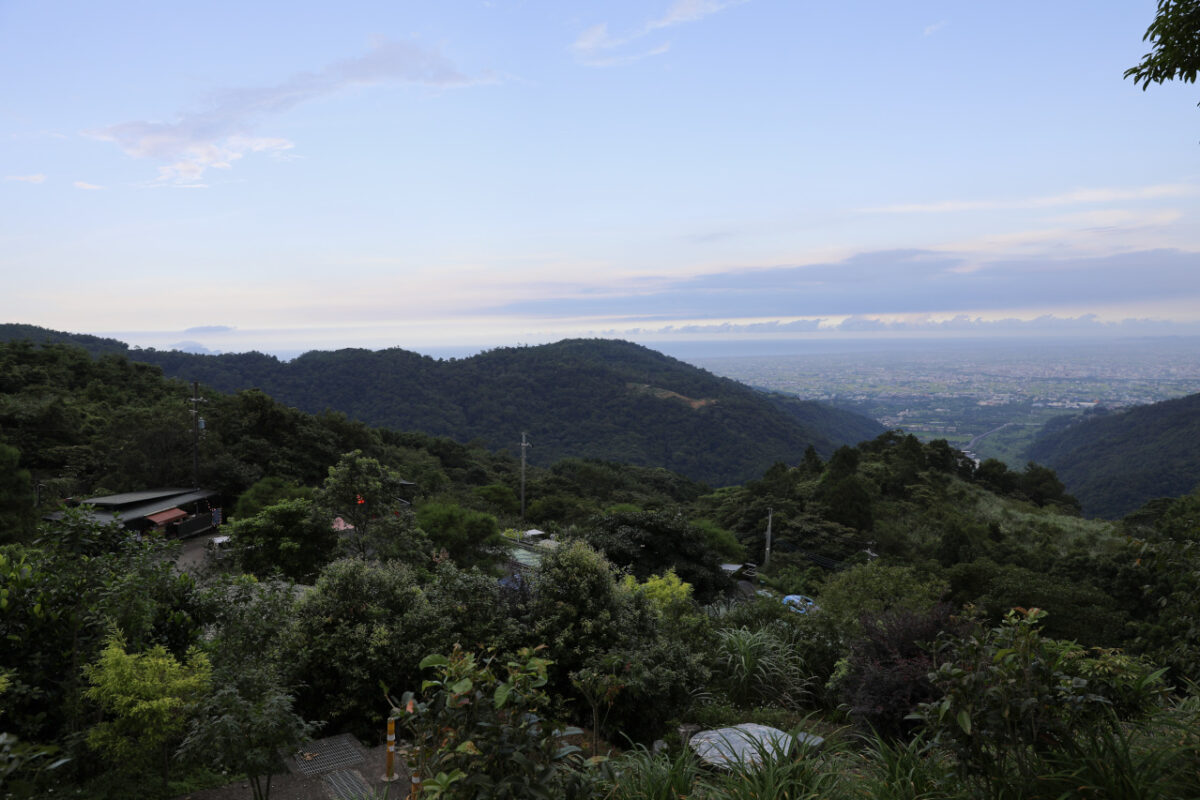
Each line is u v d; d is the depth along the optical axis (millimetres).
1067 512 53938
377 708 6895
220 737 4086
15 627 5168
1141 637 11594
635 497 61562
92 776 5203
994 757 2473
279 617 6906
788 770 2855
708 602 17969
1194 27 3066
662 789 2816
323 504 17203
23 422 33281
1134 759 2365
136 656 4824
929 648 2789
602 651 7035
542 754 2373
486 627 7305
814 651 9375
